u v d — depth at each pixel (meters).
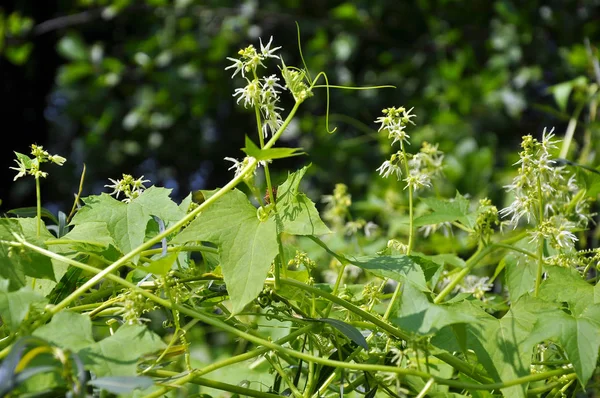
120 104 5.05
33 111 4.96
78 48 4.61
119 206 1.50
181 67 4.83
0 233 1.47
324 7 5.07
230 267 1.43
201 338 2.43
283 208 1.46
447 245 1.93
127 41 5.50
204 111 5.05
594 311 1.44
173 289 1.46
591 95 2.18
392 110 1.53
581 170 1.66
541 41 4.34
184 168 5.77
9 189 4.89
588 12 4.29
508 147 4.28
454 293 1.74
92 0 4.80
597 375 1.58
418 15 4.76
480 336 1.44
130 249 1.47
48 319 1.46
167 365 1.54
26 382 1.35
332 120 4.75
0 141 4.77
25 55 4.38
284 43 5.10
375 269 1.46
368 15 4.71
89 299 1.53
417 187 1.54
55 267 1.49
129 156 5.42
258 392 1.46
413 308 1.42
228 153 5.63
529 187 1.54
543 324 1.43
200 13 4.95
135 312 1.43
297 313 1.54
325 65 4.84
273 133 1.47
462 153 3.43
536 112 4.40
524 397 1.42
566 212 1.68
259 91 1.46
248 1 4.85
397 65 4.70
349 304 1.49
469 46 4.15
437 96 4.23
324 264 1.99
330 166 4.34
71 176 5.21
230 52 5.01
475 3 4.58
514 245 1.63
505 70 4.22
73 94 5.12
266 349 1.46
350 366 1.42
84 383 1.32
